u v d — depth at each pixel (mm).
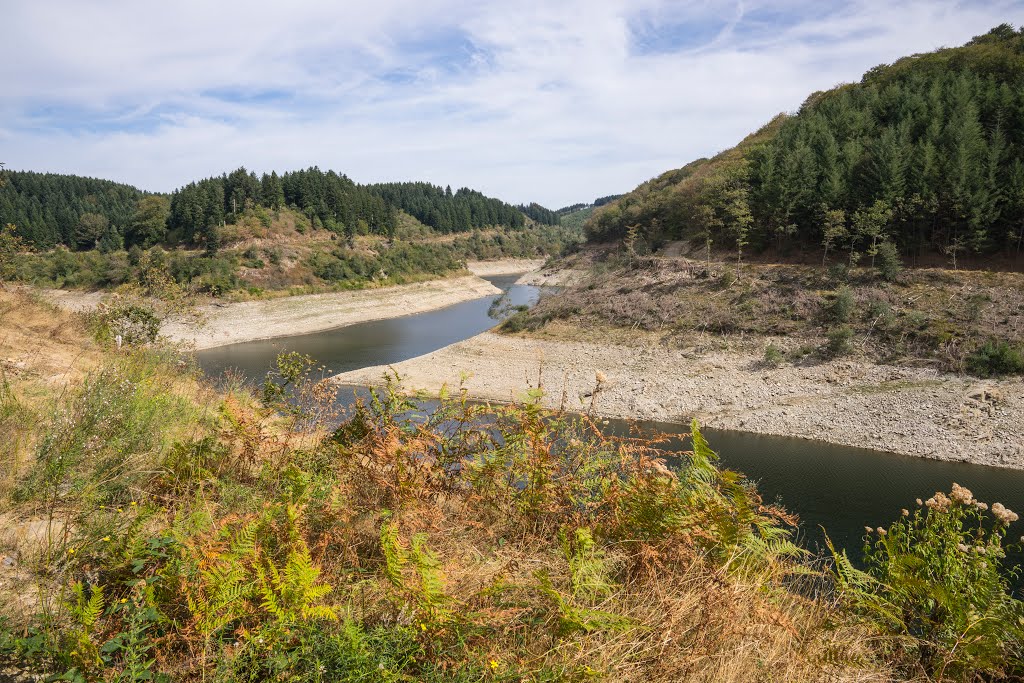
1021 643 2967
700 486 3520
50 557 2816
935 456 23953
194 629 2301
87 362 7359
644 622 2641
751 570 3262
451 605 2484
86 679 2098
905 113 62406
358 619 2459
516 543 3355
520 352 41906
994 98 56719
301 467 4027
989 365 30281
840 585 3385
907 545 3762
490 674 2264
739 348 37438
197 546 2672
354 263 85750
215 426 4590
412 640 2361
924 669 2955
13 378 5605
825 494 20281
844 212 49094
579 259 101375
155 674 2148
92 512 3273
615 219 100312
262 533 2830
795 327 37906
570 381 36188
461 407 4254
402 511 3316
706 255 63125
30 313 9594
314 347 52094
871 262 47625
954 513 3631
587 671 2260
